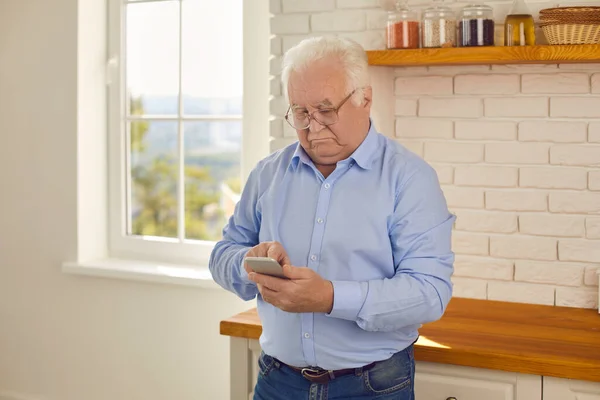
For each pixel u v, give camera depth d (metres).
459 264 2.91
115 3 3.62
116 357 3.61
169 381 3.50
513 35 2.54
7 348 3.87
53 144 3.64
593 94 2.70
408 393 2.07
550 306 2.79
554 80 2.73
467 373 2.30
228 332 2.56
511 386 2.26
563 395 2.20
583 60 2.54
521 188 2.81
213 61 3.44
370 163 2.02
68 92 3.58
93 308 3.63
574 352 2.24
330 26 2.93
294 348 2.04
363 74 1.94
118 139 3.67
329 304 1.87
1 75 3.72
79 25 3.54
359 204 1.99
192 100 3.50
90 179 3.65
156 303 3.49
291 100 1.95
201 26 3.45
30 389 3.83
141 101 3.62
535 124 2.77
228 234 2.26
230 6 3.38
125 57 3.64
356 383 2.01
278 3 3.00
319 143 1.96
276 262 1.80
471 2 2.76
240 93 3.40
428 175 2.00
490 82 2.81
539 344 2.33
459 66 2.85
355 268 1.98
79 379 3.71
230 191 3.46
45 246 3.70
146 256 3.64
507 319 2.61
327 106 1.91
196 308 3.41
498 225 2.85
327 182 2.03
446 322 2.58
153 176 3.63
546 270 2.80
